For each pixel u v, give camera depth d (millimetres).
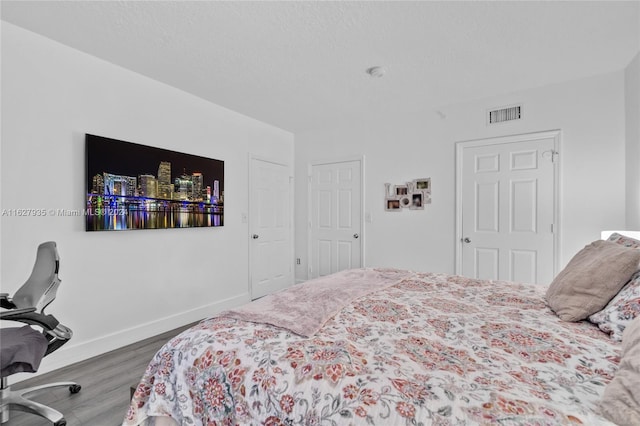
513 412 717
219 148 3523
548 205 3020
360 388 845
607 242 1573
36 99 2150
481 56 2451
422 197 3705
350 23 2020
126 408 1800
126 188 2619
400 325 1255
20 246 2082
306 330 1188
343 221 4297
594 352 1006
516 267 3174
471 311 1420
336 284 1907
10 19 1983
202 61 2527
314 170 4531
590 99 2824
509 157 3205
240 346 1098
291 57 2461
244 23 2020
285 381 922
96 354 2459
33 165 2141
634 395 686
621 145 2701
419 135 3721
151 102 2854
